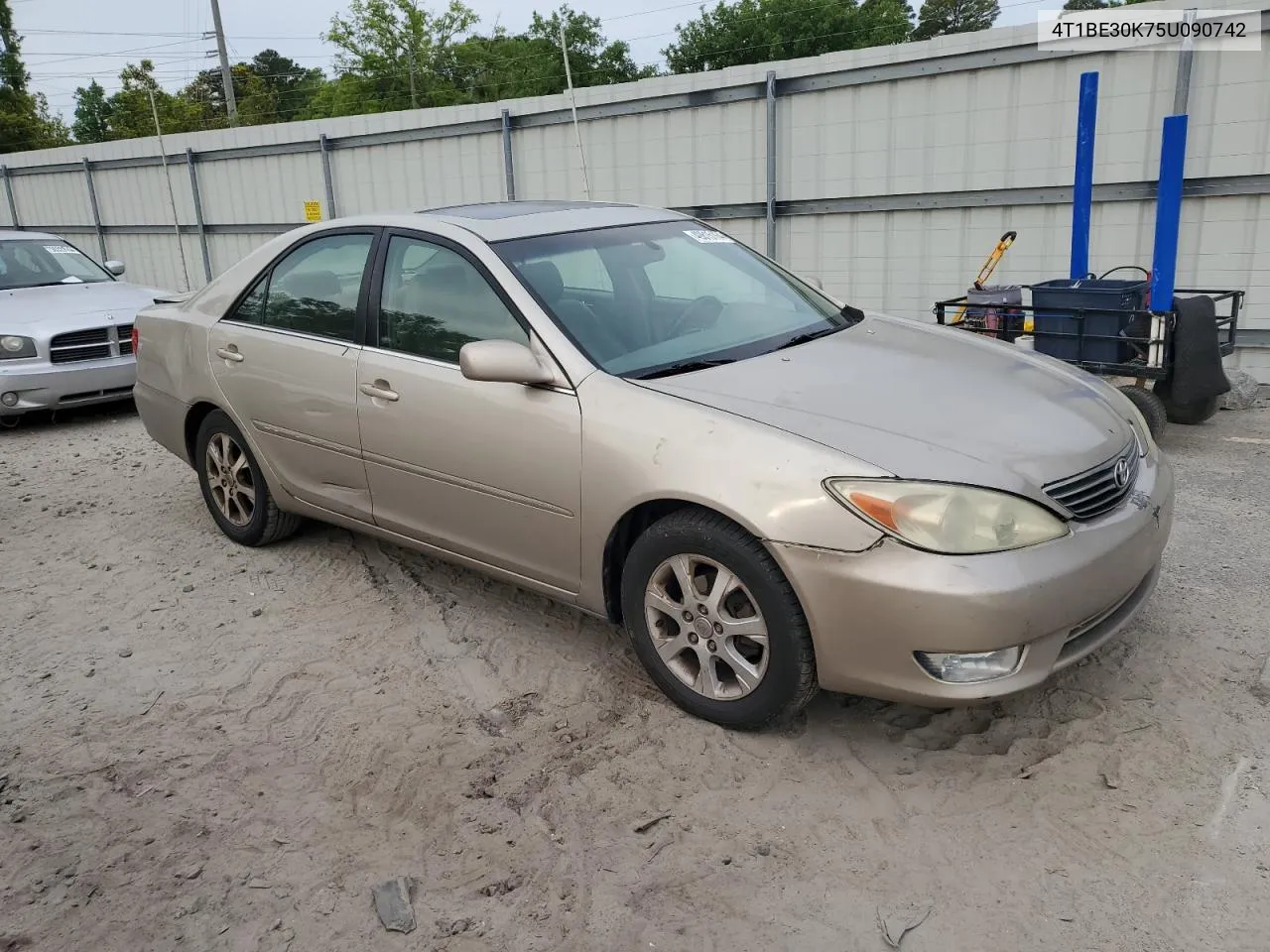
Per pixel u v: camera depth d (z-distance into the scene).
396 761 3.21
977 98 8.07
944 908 2.47
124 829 2.94
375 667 3.83
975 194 8.27
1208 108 7.21
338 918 2.55
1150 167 7.50
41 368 7.93
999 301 6.77
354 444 4.19
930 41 8.16
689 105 9.60
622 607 3.43
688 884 2.61
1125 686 3.38
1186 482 5.49
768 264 4.57
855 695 3.44
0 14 55.28
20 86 56.47
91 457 7.23
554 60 50.50
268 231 14.41
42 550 5.30
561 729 3.34
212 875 2.73
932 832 2.75
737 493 2.95
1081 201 6.75
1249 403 7.11
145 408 5.46
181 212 15.52
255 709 3.57
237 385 4.71
